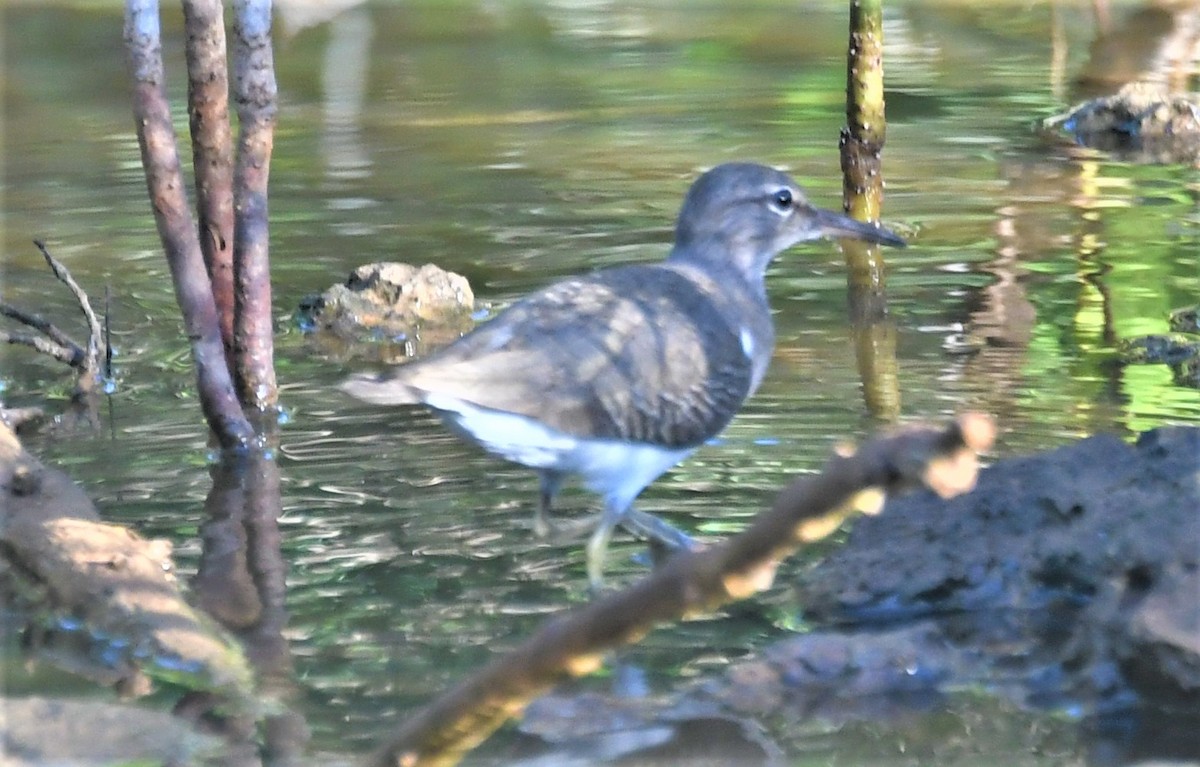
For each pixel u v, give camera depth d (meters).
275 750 8.21
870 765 8.17
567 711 8.69
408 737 6.80
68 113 22.30
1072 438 11.80
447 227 17.42
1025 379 13.18
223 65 12.58
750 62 25.00
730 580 5.87
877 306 15.12
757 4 29.22
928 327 14.51
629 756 8.27
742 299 11.95
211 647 9.25
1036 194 18.27
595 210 17.83
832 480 5.52
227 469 11.85
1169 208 17.70
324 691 8.80
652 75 24.34
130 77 11.91
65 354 14.09
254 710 8.61
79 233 17.53
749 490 11.28
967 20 27.34
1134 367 13.42
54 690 8.91
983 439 5.29
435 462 11.99
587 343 10.41
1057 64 24.36
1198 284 15.35
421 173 19.38
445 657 9.12
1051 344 14.02
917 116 21.66
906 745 8.38
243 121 12.55
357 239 17.16
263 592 9.95
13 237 17.39
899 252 16.58
